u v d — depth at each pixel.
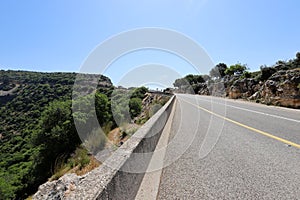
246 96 27.42
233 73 45.44
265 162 4.09
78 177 4.85
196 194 2.83
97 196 1.38
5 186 16.81
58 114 17.56
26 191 17.22
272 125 8.58
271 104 19.00
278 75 20.48
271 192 2.87
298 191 2.89
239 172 3.59
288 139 6.04
